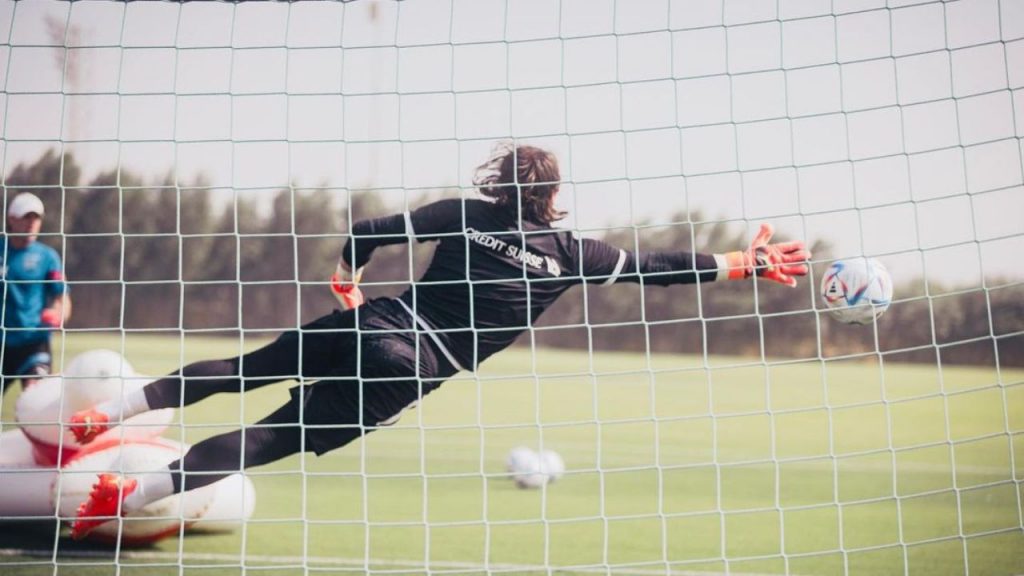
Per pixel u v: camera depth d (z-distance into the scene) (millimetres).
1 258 14234
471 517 12859
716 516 13102
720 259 9773
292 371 9625
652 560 10602
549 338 43375
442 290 9562
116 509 9258
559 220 9773
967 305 33219
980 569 10195
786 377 35656
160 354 34062
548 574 9320
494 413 25547
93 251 37219
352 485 15008
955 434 22703
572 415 25531
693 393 30688
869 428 23922
